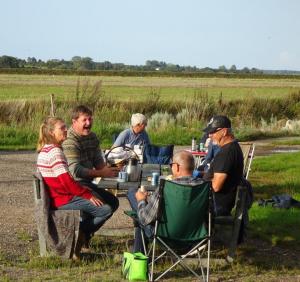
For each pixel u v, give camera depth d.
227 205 6.98
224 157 6.89
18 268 6.27
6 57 133.75
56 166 6.52
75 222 6.39
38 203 6.54
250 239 7.88
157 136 21.62
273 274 6.44
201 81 91.69
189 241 6.03
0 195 10.67
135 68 164.88
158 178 7.01
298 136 26.12
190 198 5.85
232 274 6.38
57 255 6.50
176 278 6.13
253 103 31.58
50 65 150.75
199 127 24.67
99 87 25.98
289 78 117.00
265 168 14.49
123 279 6.03
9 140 19.36
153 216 5.95
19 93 49.03
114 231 7.85
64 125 6.66
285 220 8.80
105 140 20.66
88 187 7.22
